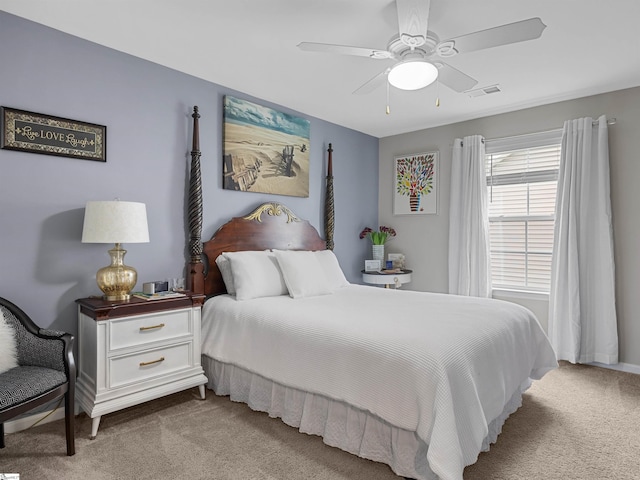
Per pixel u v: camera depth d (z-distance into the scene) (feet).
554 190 12.67
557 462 6.53
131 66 9.20
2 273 7.43
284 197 12.90
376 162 16.66
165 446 6.93
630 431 7.63
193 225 10.04
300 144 13.20
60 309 8.14
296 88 11.27
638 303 11.05
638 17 7.52
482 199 13.56
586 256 11.55
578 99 12.00
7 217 7.49
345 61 9.51
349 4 7.13
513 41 6.46
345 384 6.59
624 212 11.24
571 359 11.62
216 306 9.48
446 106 12.78
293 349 7.47
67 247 8.23
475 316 7.93
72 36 8.29
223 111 11.09
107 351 7.45
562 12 7.37
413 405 5.74
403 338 6.41
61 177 8.15
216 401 8.87
